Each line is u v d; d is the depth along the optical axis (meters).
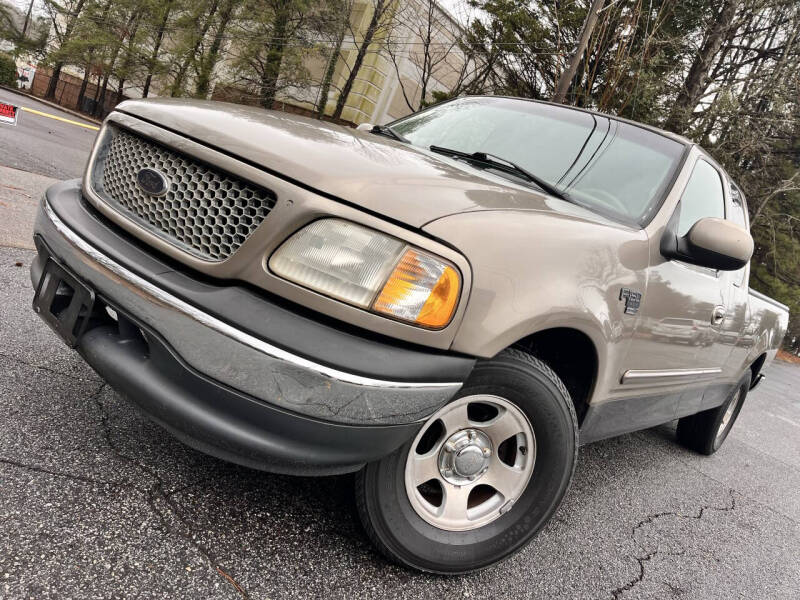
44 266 1.84
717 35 15.60
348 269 1.49
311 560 1.78
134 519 1.69
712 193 3.08
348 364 1.45
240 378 1.45
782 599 2.54
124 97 34.91
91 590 1.40
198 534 1.72
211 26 26.72
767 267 22.19
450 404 1.78
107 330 1.67
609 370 2.13
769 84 15.72
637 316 2.18
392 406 1.51
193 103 1.99
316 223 1.50
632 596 2.19
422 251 1.53
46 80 40.41
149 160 1.76
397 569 1.88
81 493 1.73
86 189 1.87
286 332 1.44
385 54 26.53
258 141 1.64
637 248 2.21
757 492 3.93
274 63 25.08
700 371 3.08
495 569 2.08
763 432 6.25
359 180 1.58
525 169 2.55
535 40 16.27
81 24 32.03
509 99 3.23
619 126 2.89
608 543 2.54
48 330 2.80
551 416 1.91
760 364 4.39
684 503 3.30
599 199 2.44
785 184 18.11
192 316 1.47
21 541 1.48
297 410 1.46
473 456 1.89
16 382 2.24
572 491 2.99
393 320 1.51
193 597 1.49
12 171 6.19
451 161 2.30
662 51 14.65
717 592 2.42
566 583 2.13
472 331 1.60
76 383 2.37
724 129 16.09
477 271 1.59
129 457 1.97
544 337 2.08
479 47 18.14
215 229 1.58
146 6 27.91
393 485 1.74
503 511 1.96
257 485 2.05
